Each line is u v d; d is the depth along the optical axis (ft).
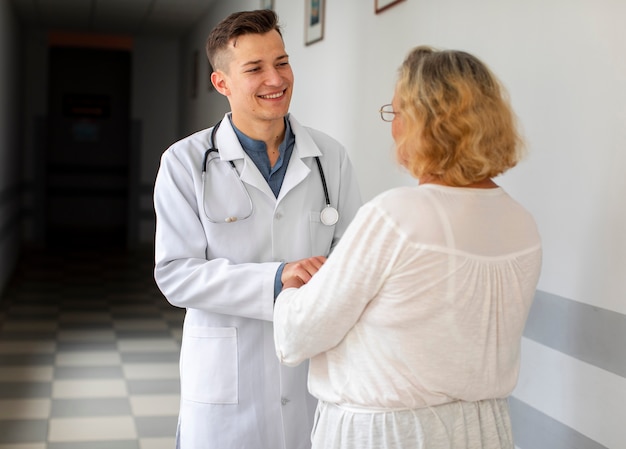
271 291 5.83
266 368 6.34
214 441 6.33
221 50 6.07
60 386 14.62
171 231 6.25
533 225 4.73
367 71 12.96
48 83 34.65
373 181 12.67
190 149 6.40
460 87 4.27
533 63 7.89
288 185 6.38
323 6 15.29
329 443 4.65
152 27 32.01
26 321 20.07
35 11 29.14
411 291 4.27
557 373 7.46
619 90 6.57
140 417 12.98
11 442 11.59
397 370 4.38
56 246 34.76
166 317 21.21
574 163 7.18
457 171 4.36
